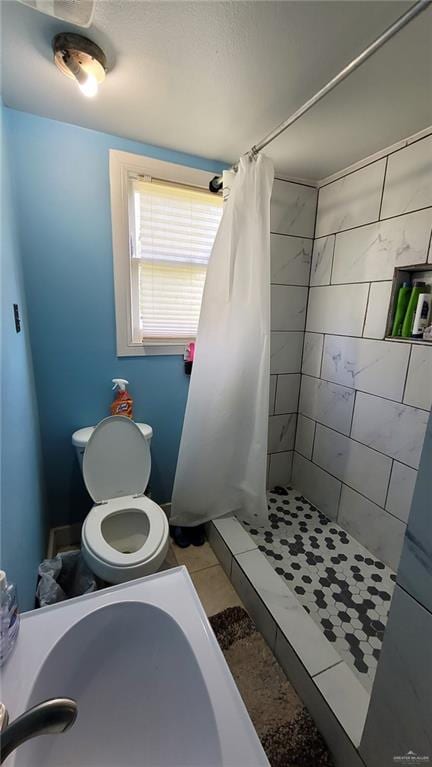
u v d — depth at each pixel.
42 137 1.32
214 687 0.61
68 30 0.87
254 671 1.18
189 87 1.09
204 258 1.74
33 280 1.43
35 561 1.25
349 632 1.28
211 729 0.57
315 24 0.84
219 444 1.71
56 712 0.41
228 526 1.75
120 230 1.52
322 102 1.13
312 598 1.42
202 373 1.61
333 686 1.02
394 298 1.48
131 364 1.70
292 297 1.99
